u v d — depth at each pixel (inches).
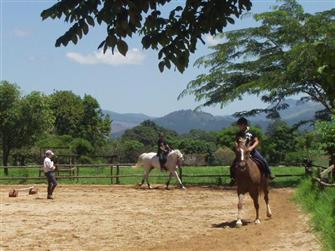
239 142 588.4
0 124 1743.4
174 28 212.4
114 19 199.2
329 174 735.1
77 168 1264.8
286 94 1132.5
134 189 1051.9
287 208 698.8
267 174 602.2
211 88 1192.2
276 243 461.7
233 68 1164.5
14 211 710.5
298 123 1173.1
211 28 213.5
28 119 1768.0
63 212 702.5
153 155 1073.5
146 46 214.4
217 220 625.0
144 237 517.7
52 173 872.3
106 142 2696.9
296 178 1236.5
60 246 475.8
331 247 397.4
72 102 2625.5
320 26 1075.9
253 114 1197.7
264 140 1352.1
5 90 1734.7
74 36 199.9
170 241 494.9
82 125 2635.3
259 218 625.9
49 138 1910.7
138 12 199.6
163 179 1258.6
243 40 1150.3
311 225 517.0
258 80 1080.2
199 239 501.7
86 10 197.0
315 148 1128.8
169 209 733.9
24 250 459.2
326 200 571.5
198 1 211.5
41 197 901.8
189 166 1540.4
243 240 485.7
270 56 1124.5
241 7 212.7
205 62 1186.0
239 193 581.0
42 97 1814.7
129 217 655.1
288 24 1093.8
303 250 426.0
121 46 201.9
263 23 1123.9
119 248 466.6
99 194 952.3
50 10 198.1
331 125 713.6
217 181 1186.0
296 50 987.9
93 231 553.3
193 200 849.5
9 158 1950.1
